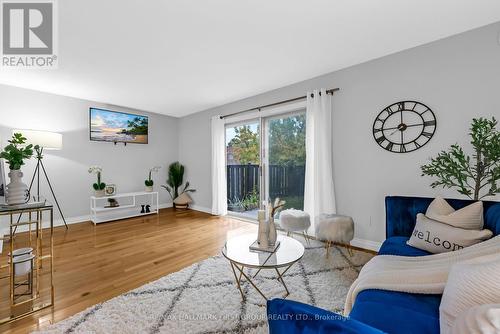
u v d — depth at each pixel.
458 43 2.17
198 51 2.42
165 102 4.31
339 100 2.92
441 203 1.82
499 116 1.98
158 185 5.20
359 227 2.79
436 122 2.28
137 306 1.64
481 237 1.45
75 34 2.09
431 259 1.35
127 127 4.63
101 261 2.42
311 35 2.15
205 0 1.67
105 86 3.43
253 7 1.75
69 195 3.94
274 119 3.75
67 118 3.90
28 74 2.98
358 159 2.79
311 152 3.13
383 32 2.12
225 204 4.52
